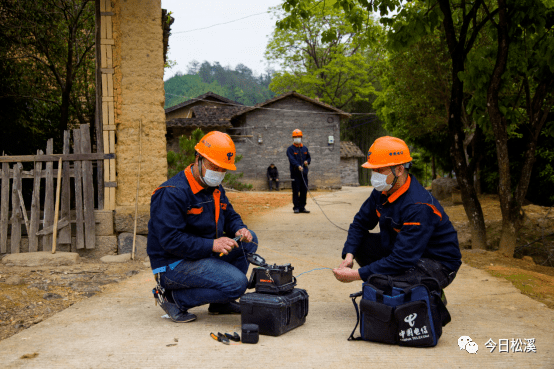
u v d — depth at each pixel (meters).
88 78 12.20
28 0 9.56
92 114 12.23
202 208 3.34
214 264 3.30
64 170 5.91
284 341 3.02
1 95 9.71
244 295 3.20
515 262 6.00
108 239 6.02
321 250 6.68
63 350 2.84
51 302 4.03
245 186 22.70
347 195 18.56
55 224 5.70
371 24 7.86
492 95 6.32
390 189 3.25
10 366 2.58
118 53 6.14
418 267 3.20
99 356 2.73
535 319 3.51
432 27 6.92
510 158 14.86
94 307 3.86
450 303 3.96
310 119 25.78
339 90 41.31
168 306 3.46
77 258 5.67
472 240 7.09
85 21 11.23
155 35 6.29
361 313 3.01
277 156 25.59
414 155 32.25
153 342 2.98
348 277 3.27
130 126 6.19
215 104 30.52
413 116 15.95
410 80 13.56
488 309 3.78
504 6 6.09
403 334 2.88
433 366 2.59
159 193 3.32
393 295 2.94
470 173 7.01
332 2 8.07
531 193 14.70
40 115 11.06
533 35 6.78
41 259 5.48
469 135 14.70
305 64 40.09
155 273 3.40
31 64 10.60
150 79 6.27
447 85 13.25
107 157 6.04
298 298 3.27
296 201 11.48
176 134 24.67
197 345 2.92
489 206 12.00
